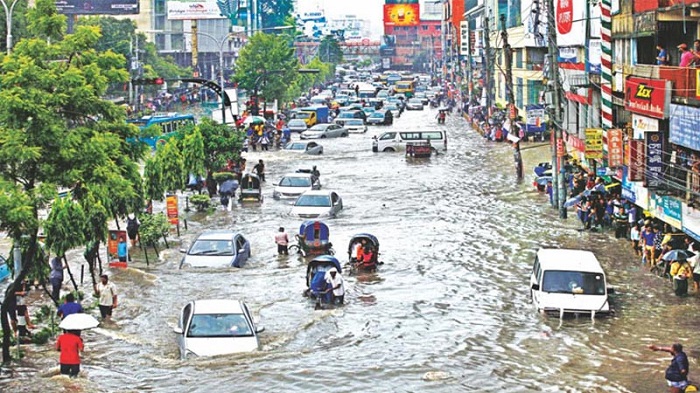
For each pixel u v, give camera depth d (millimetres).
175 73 154750
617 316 31578
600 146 49312
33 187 29000
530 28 87188
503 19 84250
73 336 25922
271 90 125875
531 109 89375
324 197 53750
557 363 26766
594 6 57156
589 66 58469
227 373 25922
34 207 27844
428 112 144875
